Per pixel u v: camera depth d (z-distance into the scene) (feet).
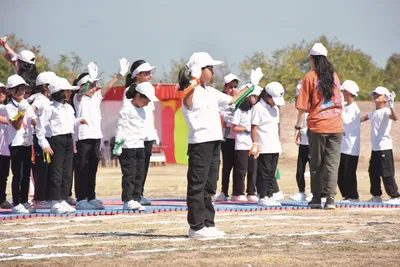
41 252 41.73
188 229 50.90
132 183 63.21
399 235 47.98
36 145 65.51
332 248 42.60
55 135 60.85
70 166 61.93
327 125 64.64
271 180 68.39
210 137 45.62
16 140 60.70
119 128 62.54
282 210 64.59
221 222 54.95
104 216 59.72
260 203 68.44
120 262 38.32
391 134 185.57
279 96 67.87
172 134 179.32
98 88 67.26
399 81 338.54
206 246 43.37
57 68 278.26
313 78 65.00
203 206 46.47
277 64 282.56
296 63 304.09
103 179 127.34
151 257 39.70
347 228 51.47
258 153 65.31
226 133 61.62
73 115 62.28
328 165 65.36
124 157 63.00
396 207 68.03
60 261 38.73
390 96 71.67
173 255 40.32
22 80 60.54
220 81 272.92
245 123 72.54
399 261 38.75
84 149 65.16
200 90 45.75
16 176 61.05
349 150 72.95
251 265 37.58
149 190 102.47
